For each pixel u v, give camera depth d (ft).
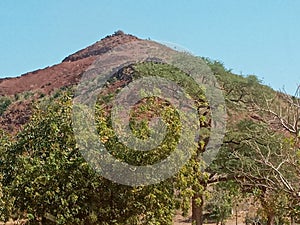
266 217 68.74
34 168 36.37
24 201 36.81
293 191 37.06
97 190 36.88
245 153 72.64
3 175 38.73
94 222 36.83
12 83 337.72
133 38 374.22
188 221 86.53
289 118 39.27
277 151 58.49
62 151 36.99
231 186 75.41
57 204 36.06
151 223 37.81
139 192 37.70
